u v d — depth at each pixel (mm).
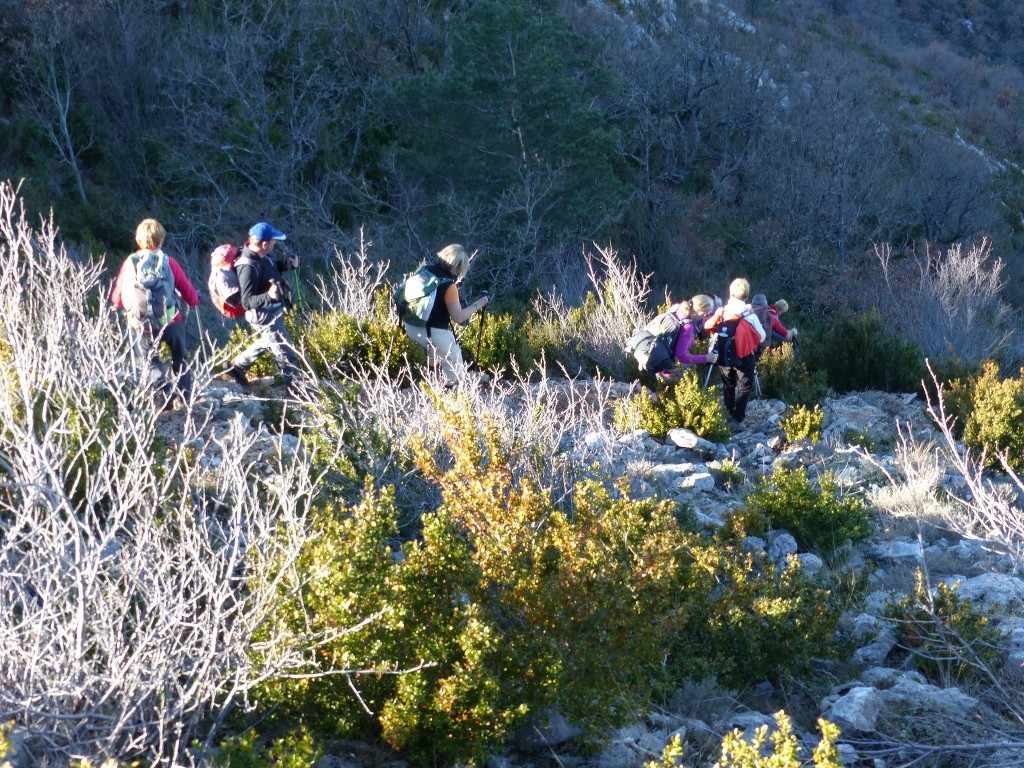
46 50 20141
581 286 17109
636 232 23266
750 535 6355
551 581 3777
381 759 3436
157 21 22422
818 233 25219
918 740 3922
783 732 3035
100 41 21344
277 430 6859
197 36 22328
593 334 11344
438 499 5293
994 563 6172
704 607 4664
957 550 6434
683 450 8688
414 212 20266
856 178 26812
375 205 21188
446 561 3758
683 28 31906
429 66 23844
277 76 22828
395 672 3260
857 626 5129
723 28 31797
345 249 19031
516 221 20062
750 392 9625
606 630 3793
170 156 20172
